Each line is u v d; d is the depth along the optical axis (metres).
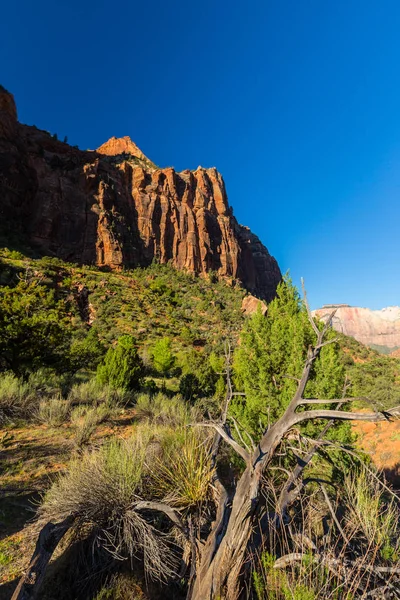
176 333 49.59
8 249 61.97
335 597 1.76
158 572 2.21
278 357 6.47
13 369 9.54
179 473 2.93
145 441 3.83
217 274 113.12
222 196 141.25
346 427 5.24
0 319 9.52
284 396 5.75
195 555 2.05
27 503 3.13
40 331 10.10
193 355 28.19
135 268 90.88
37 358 9.98
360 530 2.50
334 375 5.41
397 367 34.56
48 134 110.75
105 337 39.78
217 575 1.78
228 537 1.86
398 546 2.35
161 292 71.75
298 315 6.97
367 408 17.12
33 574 1.81
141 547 2.38
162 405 8.24
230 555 1.82
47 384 9.23
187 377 14.52
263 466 1.95
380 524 2.62
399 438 14.16
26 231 78.88
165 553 2.38
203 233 116.81
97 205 92.44
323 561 1.88
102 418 6.60
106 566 2.24
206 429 4.26
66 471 3.28
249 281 139.88
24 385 7.64
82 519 2.39
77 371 14.38
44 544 1.98
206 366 21.75
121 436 5.57
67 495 2.58
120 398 9.17
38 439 5.13
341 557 2.05
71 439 5.14
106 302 52.91
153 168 131.50
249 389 6.64
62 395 8.58
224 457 4.75
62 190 88.12
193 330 52.91
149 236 103.06
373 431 15.71
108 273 76.88
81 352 13.78
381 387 24.56
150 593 2.17
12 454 4.39
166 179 120.06
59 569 2.18
